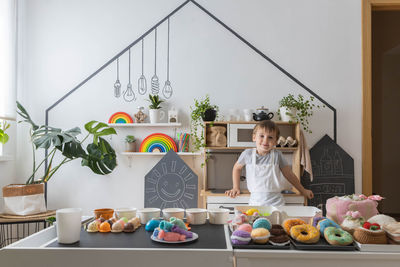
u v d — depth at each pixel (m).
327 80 3.51
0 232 3.38
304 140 3.28
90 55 3.62
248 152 2.88
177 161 3.36
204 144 3.27
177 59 3.58
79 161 3.57
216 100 3.54
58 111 3.61
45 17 3.65
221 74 3.55
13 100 3.18
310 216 1.53
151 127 3.56
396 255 1.19
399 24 5.45
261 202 2.72
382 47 5.55
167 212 1.63
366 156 3.45
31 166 3.57
